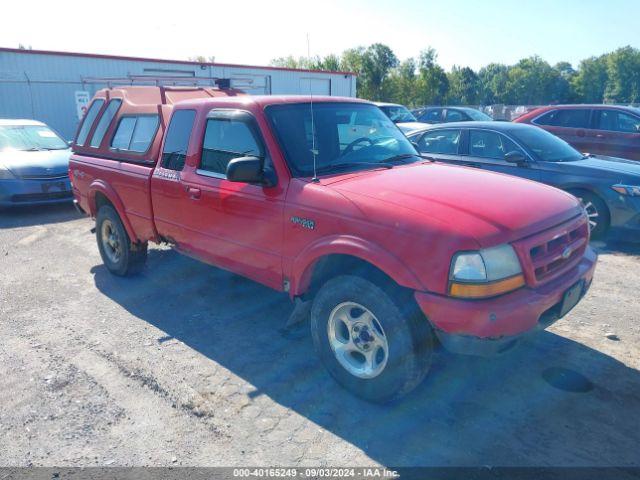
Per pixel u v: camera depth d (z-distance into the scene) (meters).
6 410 3.38
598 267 6.00
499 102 109.06
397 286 3.13
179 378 3.74
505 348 2.96
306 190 3.49
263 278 3.96
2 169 9.12
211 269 6.05
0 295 5.38
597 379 3.62
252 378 3.73
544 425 3.15
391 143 4.48
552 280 3.17
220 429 3.17
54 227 8.45
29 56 17.16
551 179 6.97
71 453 2.97
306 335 4.39
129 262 5.63
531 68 106.31
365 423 3.20
